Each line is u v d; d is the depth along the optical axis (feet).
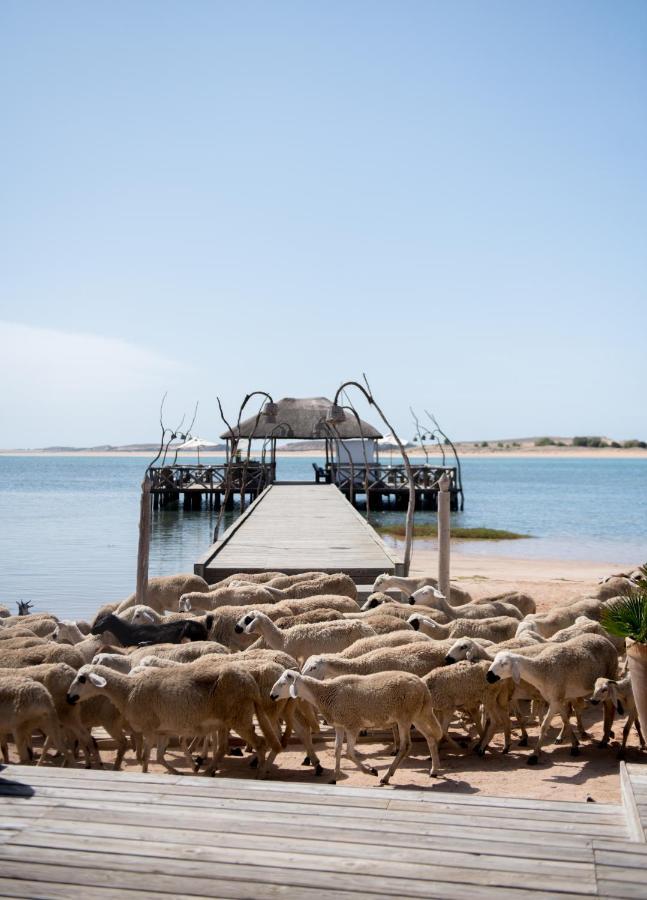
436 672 28.37
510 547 119.55
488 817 16.55
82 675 25.99
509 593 52.90
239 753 29.19
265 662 28.07
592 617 44.78
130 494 244.22
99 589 75.41
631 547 119.96
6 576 82.99
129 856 14.78
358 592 51.34
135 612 42.96
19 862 14.55
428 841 15.39
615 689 27.96
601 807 17.19
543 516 175.73
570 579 86.43
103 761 28.66
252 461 190.29
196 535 126.21
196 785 18.08
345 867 14.39
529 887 13.73
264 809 16.80
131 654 33.04
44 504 198.80
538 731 32.07
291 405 189.06
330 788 18.06
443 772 26.73
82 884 13.83
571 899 13.38
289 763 28.09
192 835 15.57
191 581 51.55
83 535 124.67
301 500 118.32
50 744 26.81
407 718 25.81
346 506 106.63
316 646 35.27
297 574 52.21
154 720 25.66
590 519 168.55
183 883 13.85
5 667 31.04
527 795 24.12
